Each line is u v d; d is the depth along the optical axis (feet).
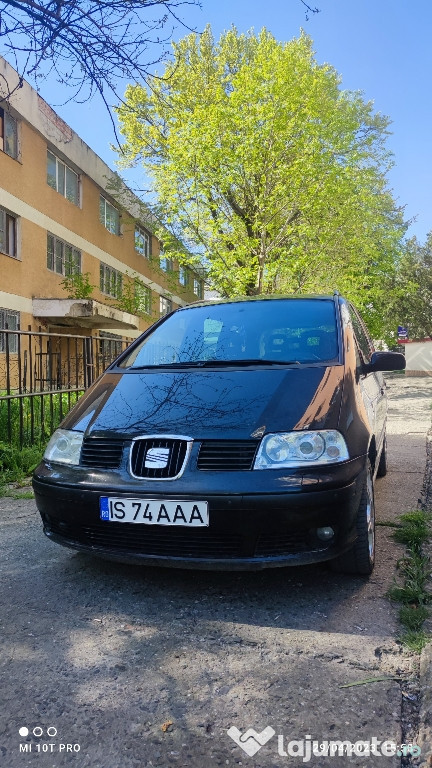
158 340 13.73
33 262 56.08
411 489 17.38
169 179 51.21
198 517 8.79
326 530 9.01
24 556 11.85
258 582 10.31
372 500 10.98
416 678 7.30
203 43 61.52
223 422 9.53
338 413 9.85
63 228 62.80
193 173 48.73
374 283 66.85
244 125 46.34
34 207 56.24
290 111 46.11
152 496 8.99
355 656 7.84
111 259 77.41
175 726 6.45
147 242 92.79
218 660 7.79
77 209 66.54
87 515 9.51
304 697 6.94
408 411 40.98
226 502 8.70
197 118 48.24
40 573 10.90
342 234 51.34
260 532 8.77
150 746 6.14
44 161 58.39
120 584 10.32
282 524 8.71
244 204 50.70
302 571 10.76
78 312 55.72
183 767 5.84
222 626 8.72
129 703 6.87
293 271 47.73
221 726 6.45
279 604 9.45
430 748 5.97
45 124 57.31
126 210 76.23
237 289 48.57
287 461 8.95
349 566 10.23
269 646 8.13
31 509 15.75
